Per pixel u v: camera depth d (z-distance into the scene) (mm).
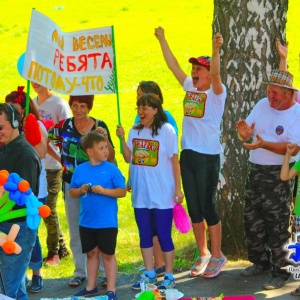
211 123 6000
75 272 6438
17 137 4988
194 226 6246
